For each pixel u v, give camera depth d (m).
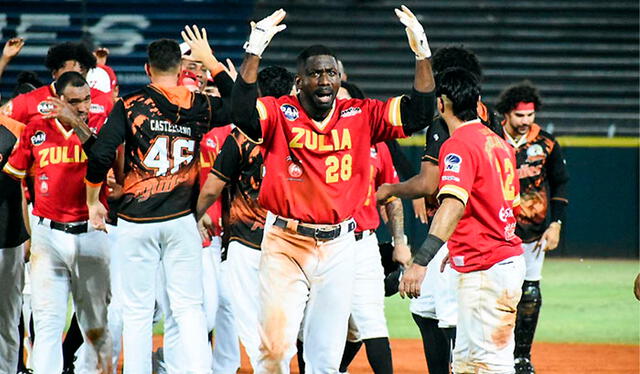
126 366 23.05
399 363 31.16
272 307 20.30
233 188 23.86
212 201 23.34
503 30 77.69
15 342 24.05
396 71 77.44
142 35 78.38
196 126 23.14
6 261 23.53
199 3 78.81
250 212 23.64
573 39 77.31
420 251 19.52
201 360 22.88
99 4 78.44
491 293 20.38
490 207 20.28
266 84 24.97
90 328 24.52
